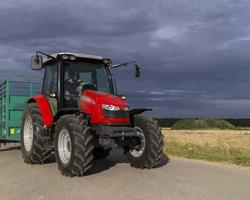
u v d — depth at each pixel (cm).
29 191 738
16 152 1377
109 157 1199
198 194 709
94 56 1041
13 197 691
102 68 1061
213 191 732
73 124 883
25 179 855
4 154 1317
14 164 1074
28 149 1097
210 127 4700
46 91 1087
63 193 721
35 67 999
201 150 1383
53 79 1055
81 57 1020
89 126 927
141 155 973
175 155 1282
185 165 1045
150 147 957
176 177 867
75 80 1019
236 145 1548
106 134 907
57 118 1003
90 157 877
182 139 1808
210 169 978
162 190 739
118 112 929
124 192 725
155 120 988
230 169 980
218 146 1497
